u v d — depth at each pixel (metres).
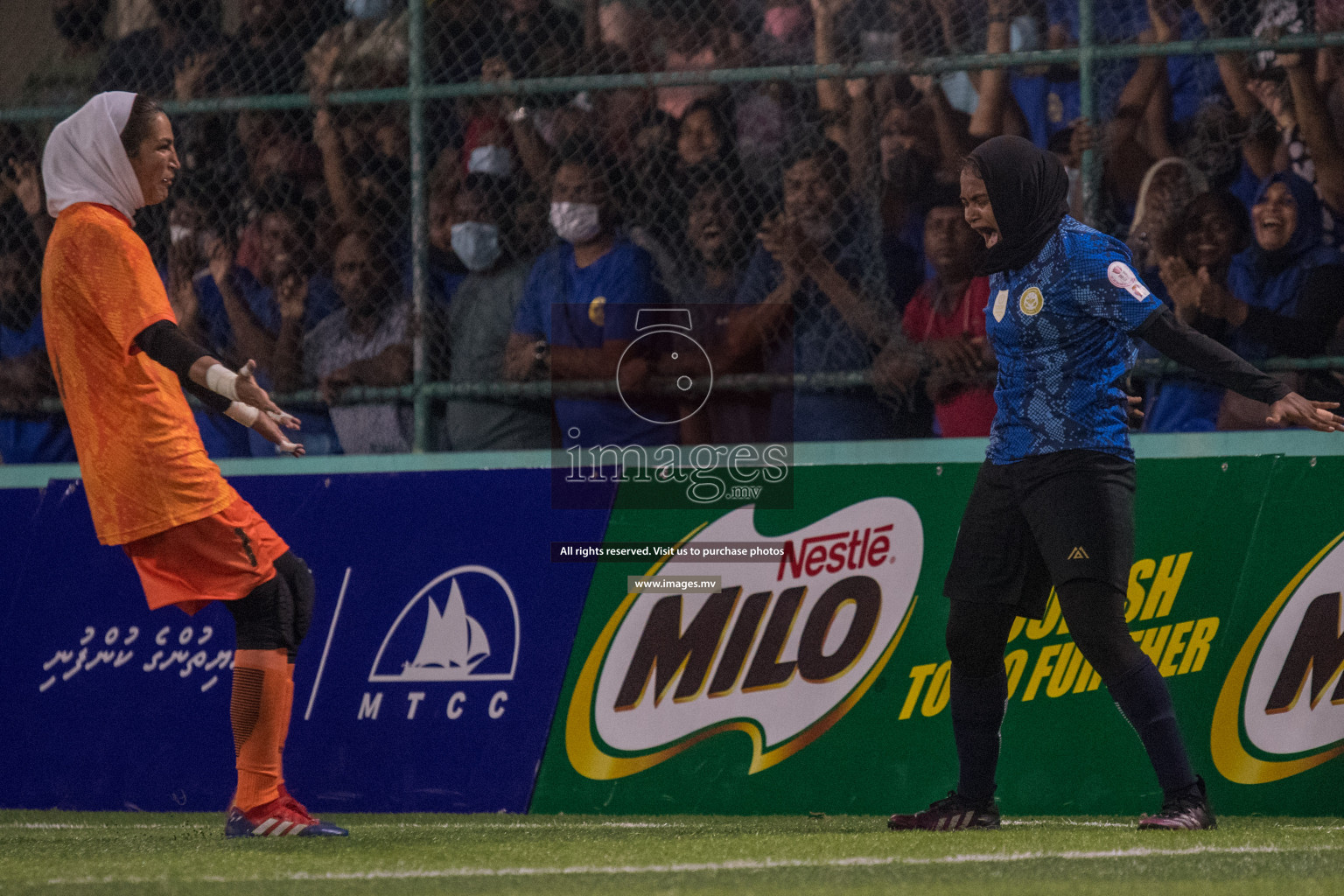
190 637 15.10
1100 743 13.41
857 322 16.38
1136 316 10.35
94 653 15.26
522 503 14.83
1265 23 16.11
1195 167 16.03
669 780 13.95
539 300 16.72
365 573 14.98
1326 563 13.38
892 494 14.16
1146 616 13.57
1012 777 13.47
